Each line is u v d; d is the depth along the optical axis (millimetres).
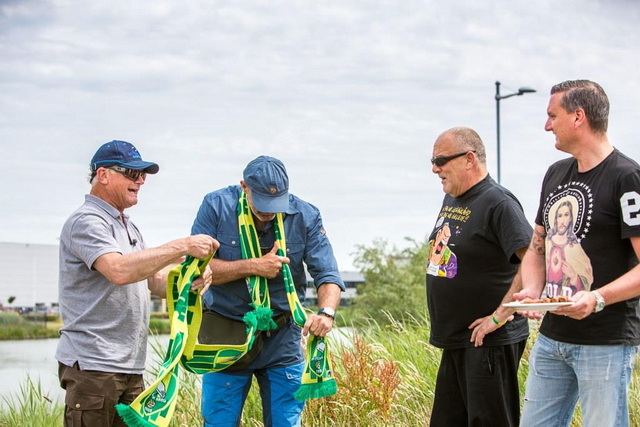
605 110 4016
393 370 5902
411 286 22047
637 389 5945
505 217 4520
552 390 4250
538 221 4406
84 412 3961
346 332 6910
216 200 4637
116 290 4047
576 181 4109
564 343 4109
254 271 4445
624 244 3936
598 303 3734
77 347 4004
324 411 5910
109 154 4105
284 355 4656
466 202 4746
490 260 4641
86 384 3963
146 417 3826
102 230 4004
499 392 4609
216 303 4621
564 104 4035
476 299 4648
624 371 3957
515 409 4719
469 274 4664
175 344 4035
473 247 4645
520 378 6270
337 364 6426
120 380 4047
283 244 4543
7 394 6457
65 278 4074
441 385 4926
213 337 4629
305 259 4723
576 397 4285
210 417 4668
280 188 4359
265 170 4355
